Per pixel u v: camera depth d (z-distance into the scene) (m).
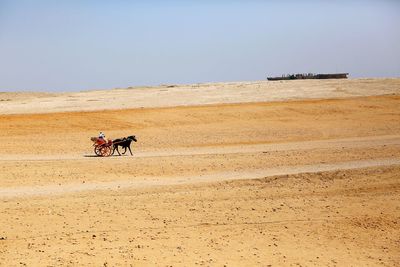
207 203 15.80
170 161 22.08
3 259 11.13
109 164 21.34
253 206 15.60
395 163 21.39
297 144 28.16
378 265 11.50
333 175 19.14
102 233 13.02
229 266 11.09
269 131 32.94
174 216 14.54
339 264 11.48
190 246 12.27
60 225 13.54
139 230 13.32
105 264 10.96
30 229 13.17
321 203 16.05
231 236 13.06
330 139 30.53
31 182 18.11
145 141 29.16
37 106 42.62
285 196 16.75
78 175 19.33
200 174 19.67
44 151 25.53
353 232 13.61
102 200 15.86
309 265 11.34
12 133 30.73
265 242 12.71
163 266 10.97
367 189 17.69
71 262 11.03
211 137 30.56
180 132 32.09
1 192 16.62
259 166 21.11
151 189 17.17
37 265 10.80
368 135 32.09
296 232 13.49
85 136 30.41
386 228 13.98
